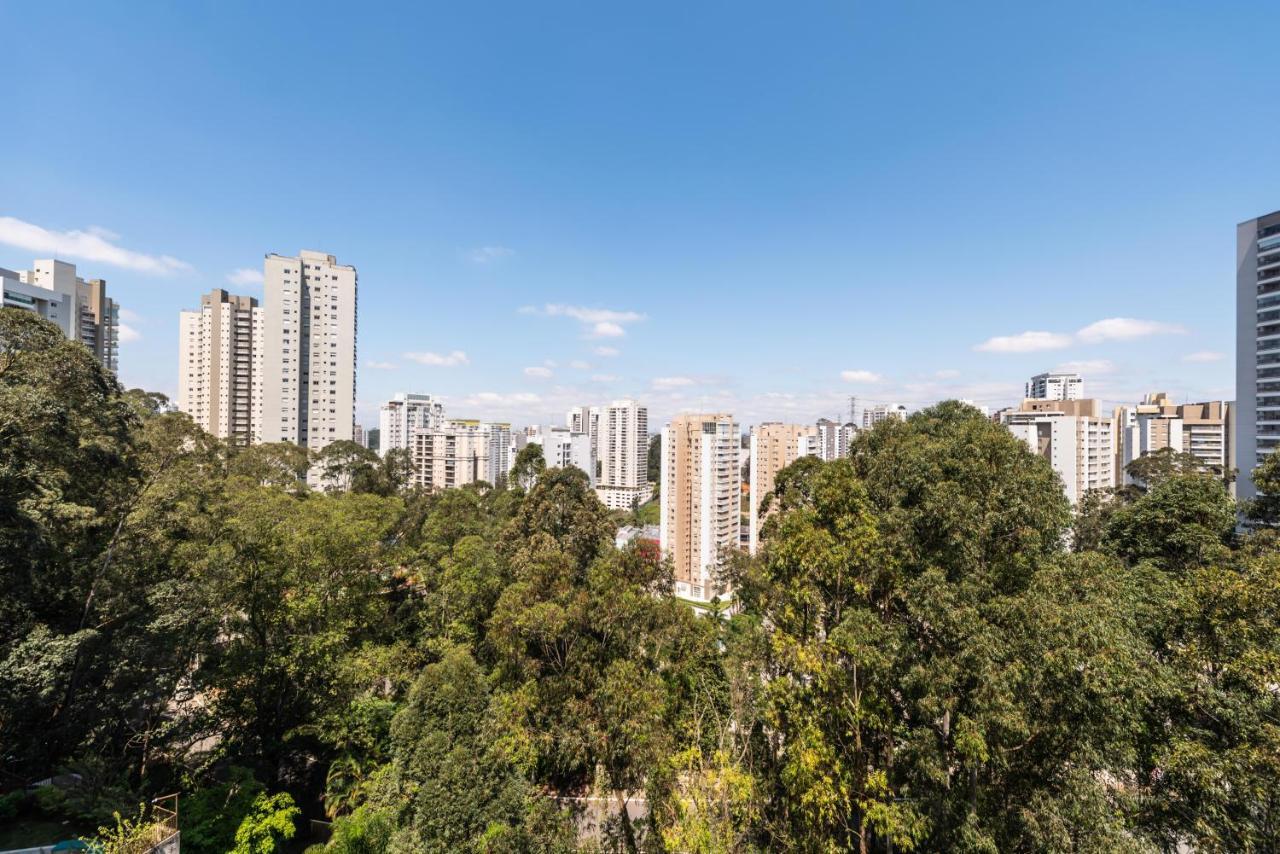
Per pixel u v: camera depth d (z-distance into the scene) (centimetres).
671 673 1984
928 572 1373
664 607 2020
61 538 1977
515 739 1806
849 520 1522
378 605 3241
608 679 1823
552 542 2784
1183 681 1398
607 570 2127
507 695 1952
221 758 2417
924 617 1370
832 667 1487
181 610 2169
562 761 2100
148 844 1593
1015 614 1279
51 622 1997
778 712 1612
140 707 2166
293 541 2603
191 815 1916
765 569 1878
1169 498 2425
